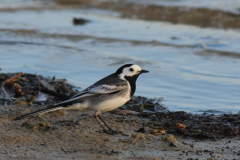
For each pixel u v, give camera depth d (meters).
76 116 11.17
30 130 9.80
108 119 11.09
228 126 10.78
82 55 18.88
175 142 9.34
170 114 11.94
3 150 8.58
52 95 13.77
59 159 8.21
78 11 30.23
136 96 13.92
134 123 10.89
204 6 28.11
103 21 26.83
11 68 16.73
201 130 10.53
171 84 15.08
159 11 28.30
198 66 17.12
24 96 13.42
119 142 9.32
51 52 19.34
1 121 10.36
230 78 15.47
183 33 23.30
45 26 25.14
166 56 18.67
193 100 13.51
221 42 20.94
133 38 22.22
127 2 31.02
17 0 34.25
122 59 18.14
